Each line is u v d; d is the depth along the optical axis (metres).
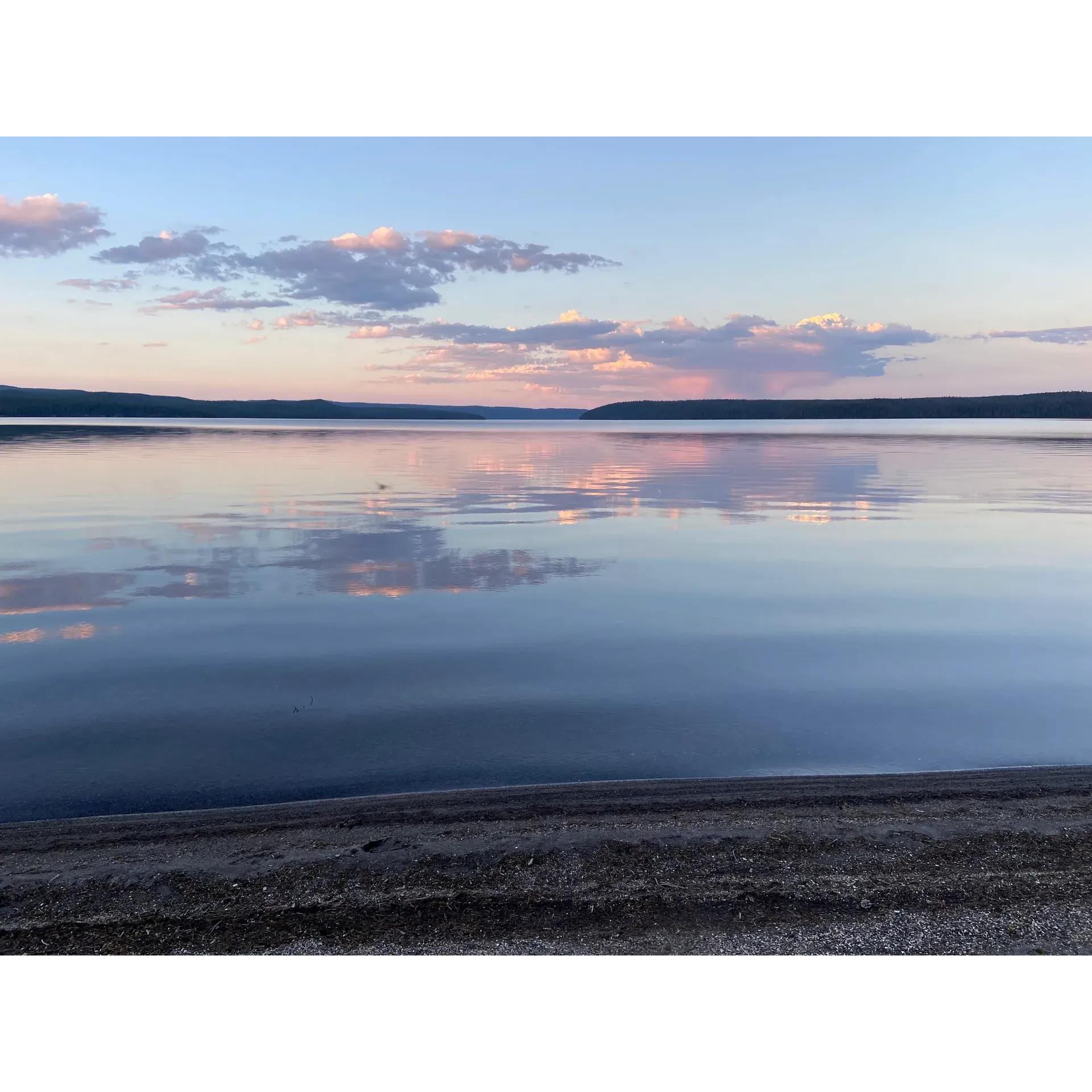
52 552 16.78
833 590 13.43
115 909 4.28
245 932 4.08
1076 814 5.29
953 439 87.50
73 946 3.99
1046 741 7.19
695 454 58.53
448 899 4.32
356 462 48.44
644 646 10.13
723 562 15.92
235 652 9.75
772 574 14.75
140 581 13.90
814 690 8.52
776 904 4.25
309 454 56.84
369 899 4.32
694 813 5.36
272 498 27.70
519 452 61.34
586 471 41.66
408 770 6.50
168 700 8.12
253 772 6.45
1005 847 4.82
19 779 6.32
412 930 4.07
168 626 10.95
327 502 26.72
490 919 4.15
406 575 14.57
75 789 6.14
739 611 11.96
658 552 17.11
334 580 14.13
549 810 5.41
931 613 11.85
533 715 7.73
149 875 4.58
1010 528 20.44
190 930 4.10
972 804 5.48
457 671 9.08
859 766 6.64
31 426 128.75
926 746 7.06
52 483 32.59
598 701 8.12
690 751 6.93
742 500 27.48
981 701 8.22
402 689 8.48
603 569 15.17
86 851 4.90
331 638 10.40
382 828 5.15
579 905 4.26
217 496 28.33
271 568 15.21
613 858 4.71
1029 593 13.17
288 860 4.73
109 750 6.88
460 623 11.18
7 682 8.63
